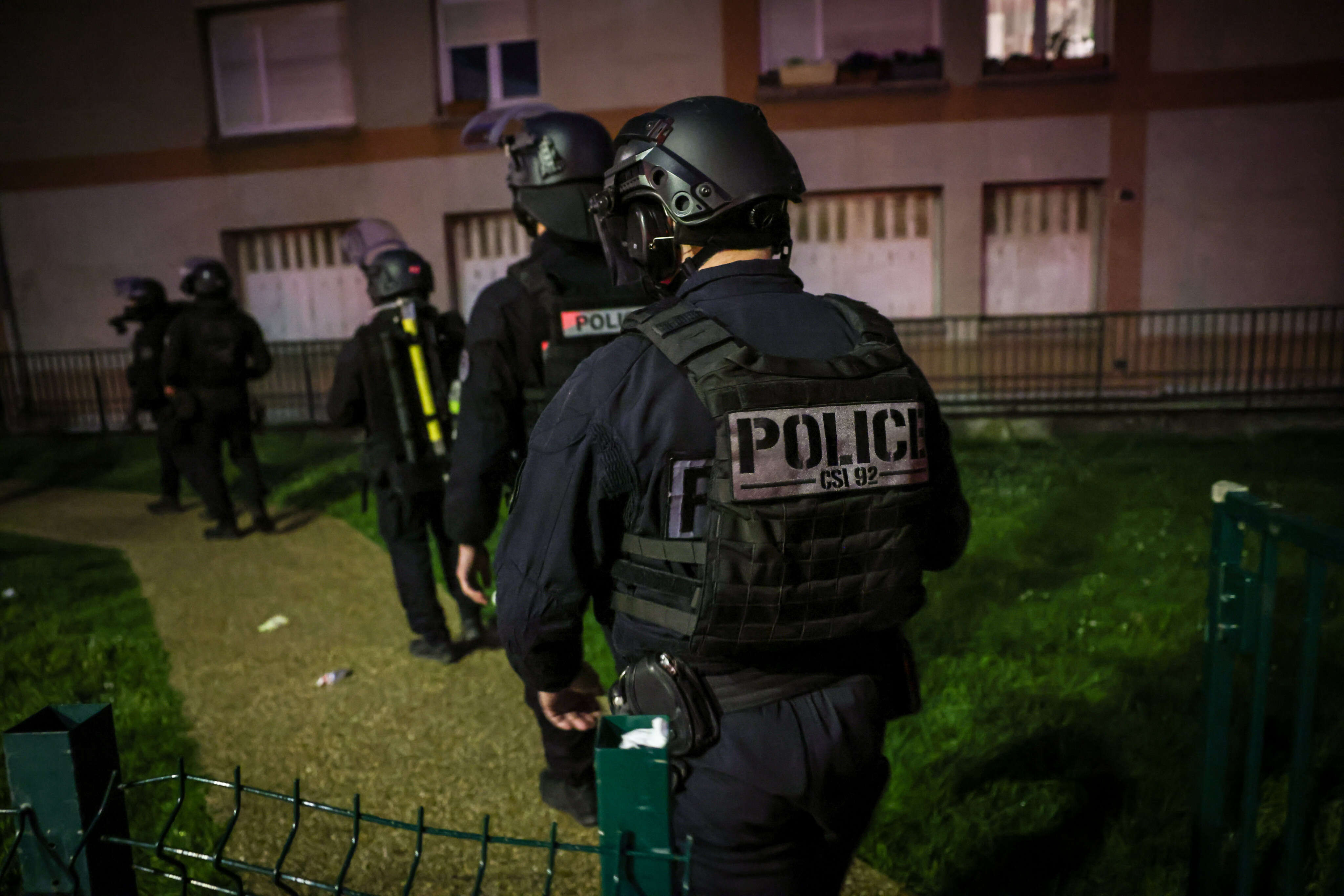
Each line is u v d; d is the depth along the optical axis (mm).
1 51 10781
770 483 1073
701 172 1207
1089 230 9883
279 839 2389
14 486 7801
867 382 1159
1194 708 2770
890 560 1143
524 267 2105
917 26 9781
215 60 10742
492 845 2340
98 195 10969
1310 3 8984
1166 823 2221
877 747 1208
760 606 1088
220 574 4898
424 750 2850
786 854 1174
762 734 1126
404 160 10469
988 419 9047
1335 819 2180
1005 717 2756
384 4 10195
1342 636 3197
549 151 1988
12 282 11219
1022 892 2039
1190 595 3766
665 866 924
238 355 5496
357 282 10930
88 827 1040
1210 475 6398
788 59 9984
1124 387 9805
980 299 9977
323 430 9969
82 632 3998
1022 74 9500
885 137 9797
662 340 1126
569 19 9961
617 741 941
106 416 11266
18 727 1023
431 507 3451
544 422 1181
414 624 3516
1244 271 9555
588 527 1166
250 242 11055
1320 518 5105
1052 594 3840
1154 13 9227
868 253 10203
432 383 3227
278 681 3418
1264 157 9336
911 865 2154
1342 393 9062
